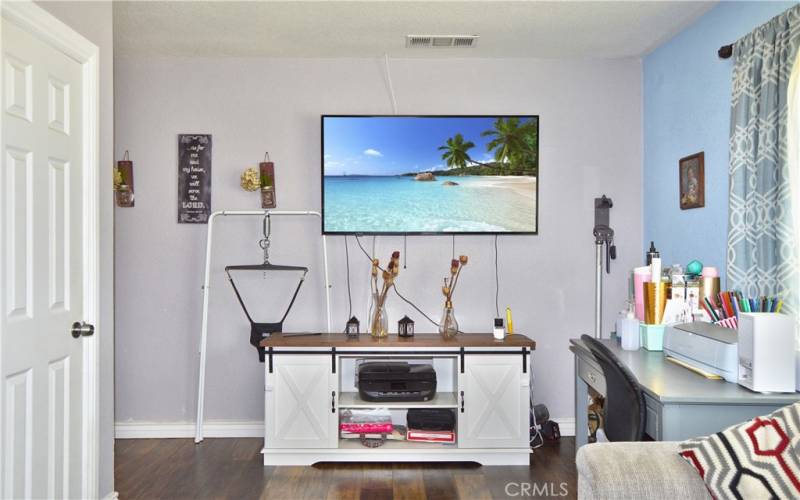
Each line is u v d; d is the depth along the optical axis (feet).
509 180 12.44
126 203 12.46
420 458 10.91
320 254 12.72
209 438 12.59
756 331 6.56
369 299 12.69
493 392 10.94
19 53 6.65
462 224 12.48
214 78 12.69
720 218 10.01
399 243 12.71
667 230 11.85
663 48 11.99
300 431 10.88
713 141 10.20
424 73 12.76
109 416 8.77
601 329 12.28
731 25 9.68
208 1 9.94
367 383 11.13
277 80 12.73
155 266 12.69
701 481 5.23
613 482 5.22
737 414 6.40
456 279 12.26
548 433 12.30
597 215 12.38
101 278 8.57
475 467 10.86
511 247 12.75
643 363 8.23
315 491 9.74
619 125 12.86
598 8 10.25
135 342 12.69
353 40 11.71
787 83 8.11
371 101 12.75
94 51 8.20
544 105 12.83
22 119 6.71
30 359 6.87
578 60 12.85
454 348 11.00
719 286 9.38
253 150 12.69
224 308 12.71
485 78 12.79
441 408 11.62
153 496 9.52
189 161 12.66
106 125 8.70
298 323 12.70
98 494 8.32
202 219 12.65
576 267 12.80
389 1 9.96
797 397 6.29
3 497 6.40
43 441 7.15
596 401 10.73
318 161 12.72
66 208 7.68
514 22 10.85
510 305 12.76
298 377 10.91
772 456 5.06
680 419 6.37
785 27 8.14
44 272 7.17
